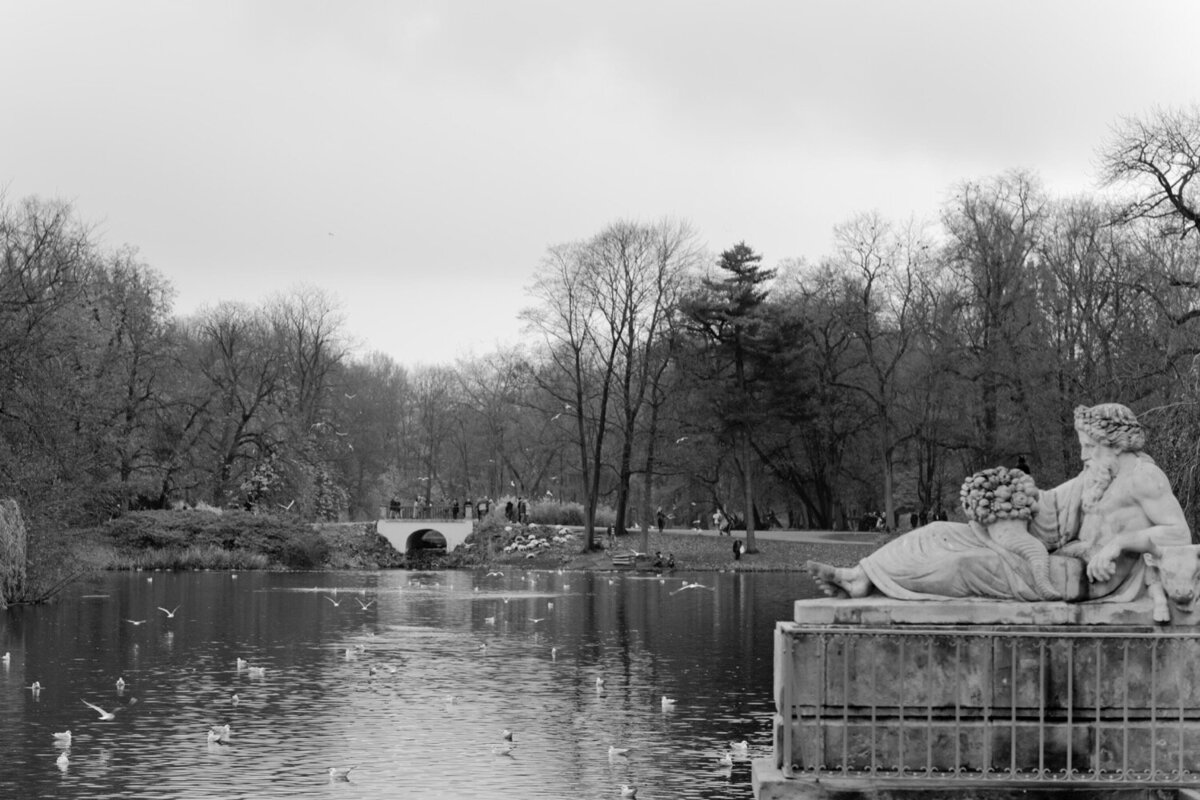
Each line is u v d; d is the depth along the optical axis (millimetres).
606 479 132750
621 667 47656
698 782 29641
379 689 42406
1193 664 17031
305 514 118750
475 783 29531
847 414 108750
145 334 106875
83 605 69688
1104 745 17047
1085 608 17359
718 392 104062
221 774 30297
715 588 85875
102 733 34969
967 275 88750
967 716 17109
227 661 48844
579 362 110062
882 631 17109
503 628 60969
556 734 35062
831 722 17125
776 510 140625
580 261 107562
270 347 122188
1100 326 68062
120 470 105688
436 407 170625
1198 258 58031
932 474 99625
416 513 125688
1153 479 17641
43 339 70188
